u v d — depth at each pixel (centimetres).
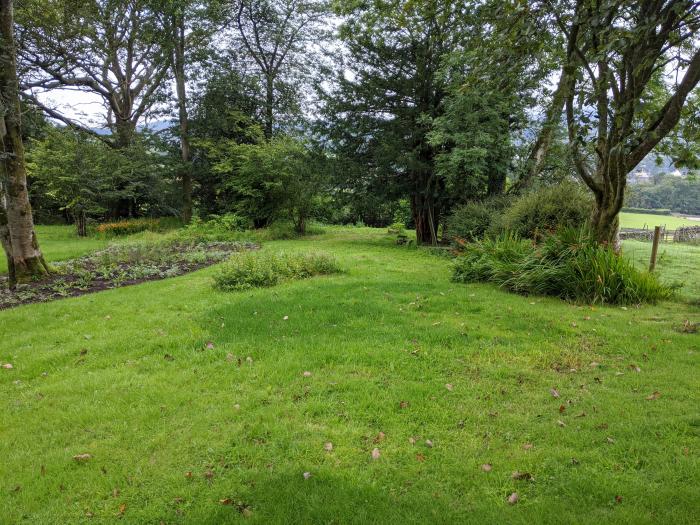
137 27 2045
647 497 238
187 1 1858
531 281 696
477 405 344
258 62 2198
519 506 236
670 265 1079
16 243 834
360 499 242
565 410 334
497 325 534
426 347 460
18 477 267
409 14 852
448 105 1159
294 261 880
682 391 361
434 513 230
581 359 434
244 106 2166
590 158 1124
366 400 350
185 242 1527
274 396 359
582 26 498
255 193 1795
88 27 1819
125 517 235
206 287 760
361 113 1492
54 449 295
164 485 258
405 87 1374
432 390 367
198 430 310
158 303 651
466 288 733
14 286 788
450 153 1229
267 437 302
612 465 267
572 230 721
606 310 603
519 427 312
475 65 645
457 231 1239
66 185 1750
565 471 263
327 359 432
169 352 459
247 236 1667
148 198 2298
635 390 367
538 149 1276
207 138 2077
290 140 1842
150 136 2189
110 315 593
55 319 581
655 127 607
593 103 552
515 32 516
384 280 801
